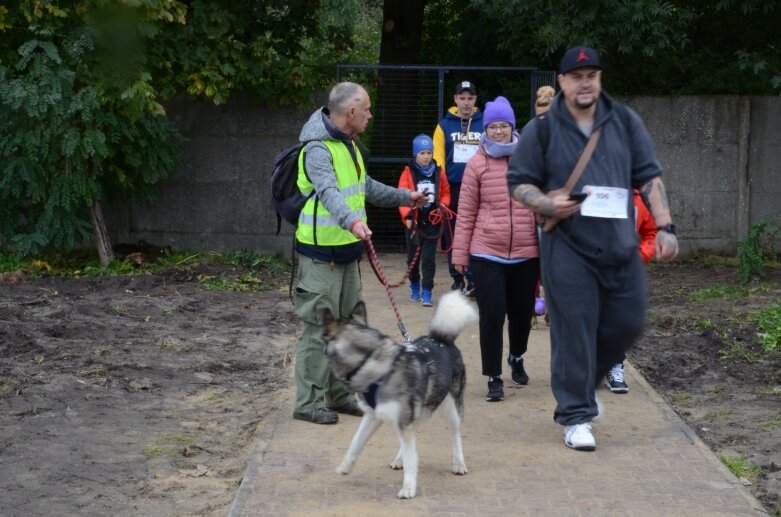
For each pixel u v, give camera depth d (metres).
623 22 11.34
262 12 12.59
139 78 11.25
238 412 6.83
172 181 13.32
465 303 5.39
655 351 8.41
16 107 10.64
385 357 4.91
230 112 13.22
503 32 13.56
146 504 5.14
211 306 10.16
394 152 13.64
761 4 11.87
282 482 5.23
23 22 11.23
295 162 6.17
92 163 11.86
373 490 5.12
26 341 8.20
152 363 7.89
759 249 11.90
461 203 6.81
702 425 6.50
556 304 5.75
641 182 5.68
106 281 11.10
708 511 4.84
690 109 13.32
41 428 6.25
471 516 4.77
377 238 13.93
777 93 13.24
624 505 4.92
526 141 5.65
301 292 6.23
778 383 7.52
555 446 5.87
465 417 6.50
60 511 5.00
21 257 11.77
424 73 13.56
